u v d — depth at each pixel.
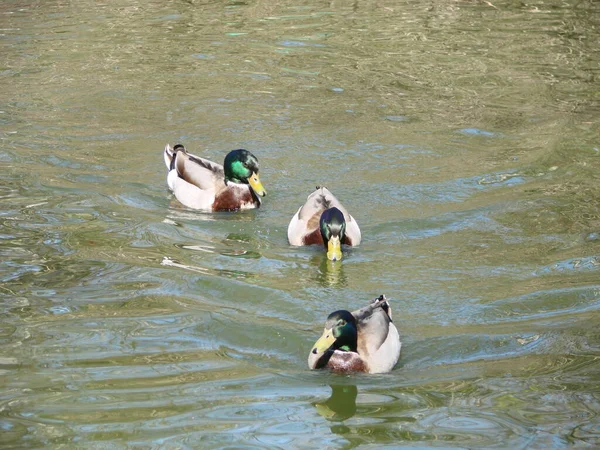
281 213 13.50
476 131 16.41
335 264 11.61
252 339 9.70
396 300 10.62
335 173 14.67
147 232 12.55
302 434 7.80
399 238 12.38
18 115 17.08
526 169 14.71
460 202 13.52
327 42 21.97
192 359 9.20
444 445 7.59
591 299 10.53
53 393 8.41
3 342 9.41
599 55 20.72
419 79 19.34
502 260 11.63
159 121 16.92
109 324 9.89
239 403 8.34
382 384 8.84
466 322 10.08
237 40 22.09
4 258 11.48
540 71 19.72
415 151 15.52
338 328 8.98
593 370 8.96
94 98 18.06
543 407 8.28
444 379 8.89
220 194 13.48
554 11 24.34
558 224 12.72
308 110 17.52
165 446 7.55
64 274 11.11
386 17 24.00
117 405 8.23
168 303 10.45
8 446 7.50
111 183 14.25
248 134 16.27
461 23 23.44
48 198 13.52
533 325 9.96
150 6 24.95
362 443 7.66
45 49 21.11
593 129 16.45
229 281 11.07
